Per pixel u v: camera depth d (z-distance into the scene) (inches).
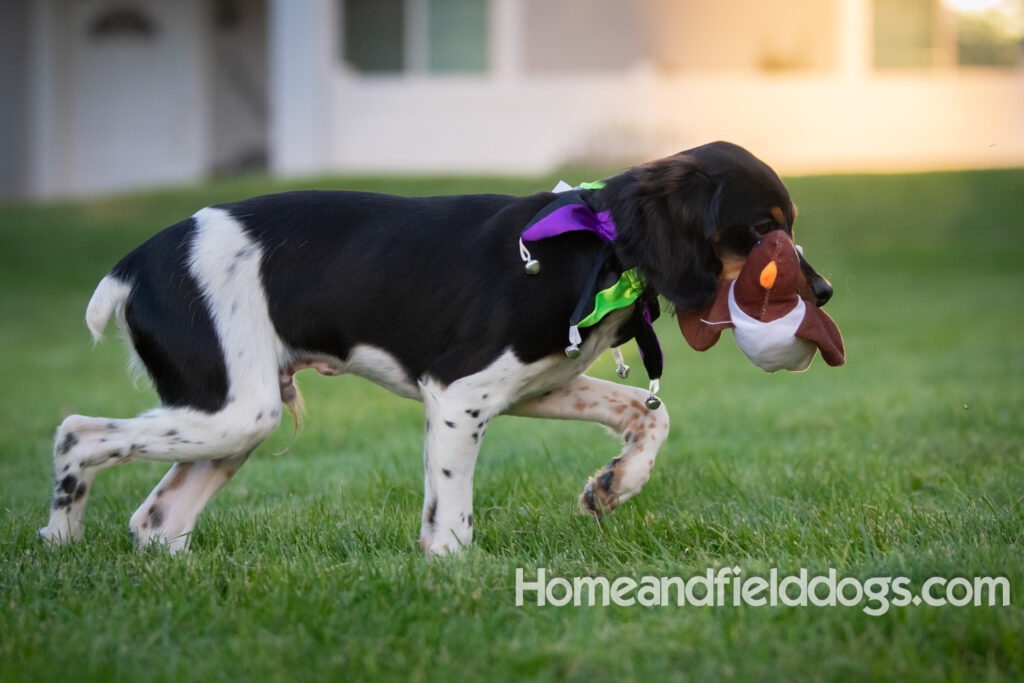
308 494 191.2
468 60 703.7
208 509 178.1
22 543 152.3
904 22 668.1
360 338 142.3
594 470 194.1
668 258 132.4
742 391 300.8
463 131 678.5
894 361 342.0
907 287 502.0
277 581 125.1
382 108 684.1
